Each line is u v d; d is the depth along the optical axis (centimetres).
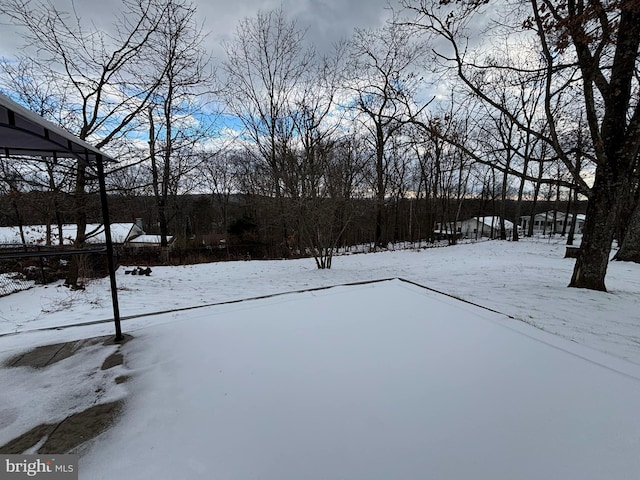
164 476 113
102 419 147
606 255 536
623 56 467
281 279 832
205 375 185
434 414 147
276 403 156
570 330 355
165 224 1590
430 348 220
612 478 110
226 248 1798
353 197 1029
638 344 313
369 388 169
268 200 1172
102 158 239
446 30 514
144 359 207
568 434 133
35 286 741
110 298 624
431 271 909
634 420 142
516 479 110
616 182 501
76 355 213
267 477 112
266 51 1266
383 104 1240
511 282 662
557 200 2816
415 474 112
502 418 144
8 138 219
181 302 572
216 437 133
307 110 1234
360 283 427
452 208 3047
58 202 798
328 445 127
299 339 236
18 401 162
